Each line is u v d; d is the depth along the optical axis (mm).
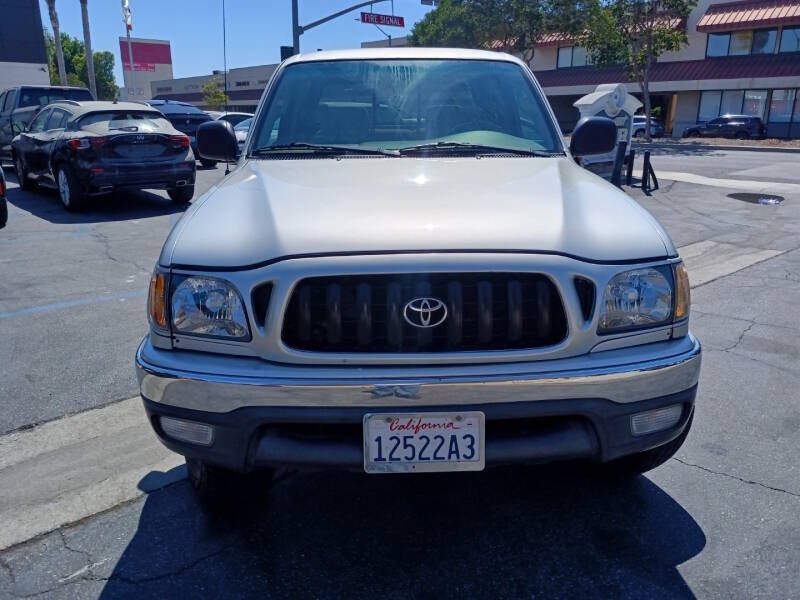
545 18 31859
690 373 2547
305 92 3914
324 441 2426
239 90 48469
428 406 2359
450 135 3721
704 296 6434
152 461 3555
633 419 2486
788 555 2766
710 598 2533
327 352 2400
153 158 10969
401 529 2975
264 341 2400
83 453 3635
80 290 6617
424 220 2543
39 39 29594
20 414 4062
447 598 2559
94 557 2811
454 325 2393
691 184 14133
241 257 2473
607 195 2939
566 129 45562
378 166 3285
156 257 7961
